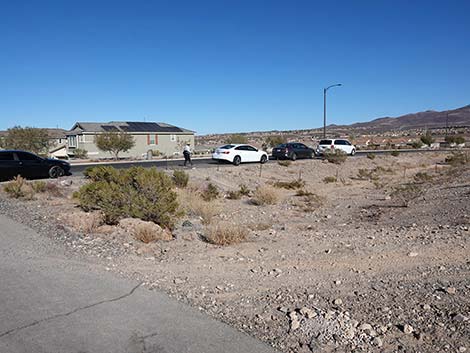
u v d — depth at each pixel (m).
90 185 12.11
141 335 4.25
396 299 5.44
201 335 4.30
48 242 8.16
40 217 11.24
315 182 27.56
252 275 6.66
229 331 4.42
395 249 8.21
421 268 6.85
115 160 44.03
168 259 7.56
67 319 4.59
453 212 12.66
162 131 63.62
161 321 4.61
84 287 5.64
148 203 10.65
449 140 76.44
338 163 36.50
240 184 24.86
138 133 61.03
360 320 4.80
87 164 34.25
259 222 13.17
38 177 22.25
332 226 12.24
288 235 10.32
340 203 17.81
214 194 19.14
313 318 4.74
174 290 5.72
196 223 12.13
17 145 48.41
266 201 17.72
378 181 27.20
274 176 29.08
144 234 9.00
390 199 17.88
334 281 6.32
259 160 34.88
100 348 3.96
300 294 5.71
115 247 8.14
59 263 6.77
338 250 8.34
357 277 6.50
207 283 6.16
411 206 15.20
